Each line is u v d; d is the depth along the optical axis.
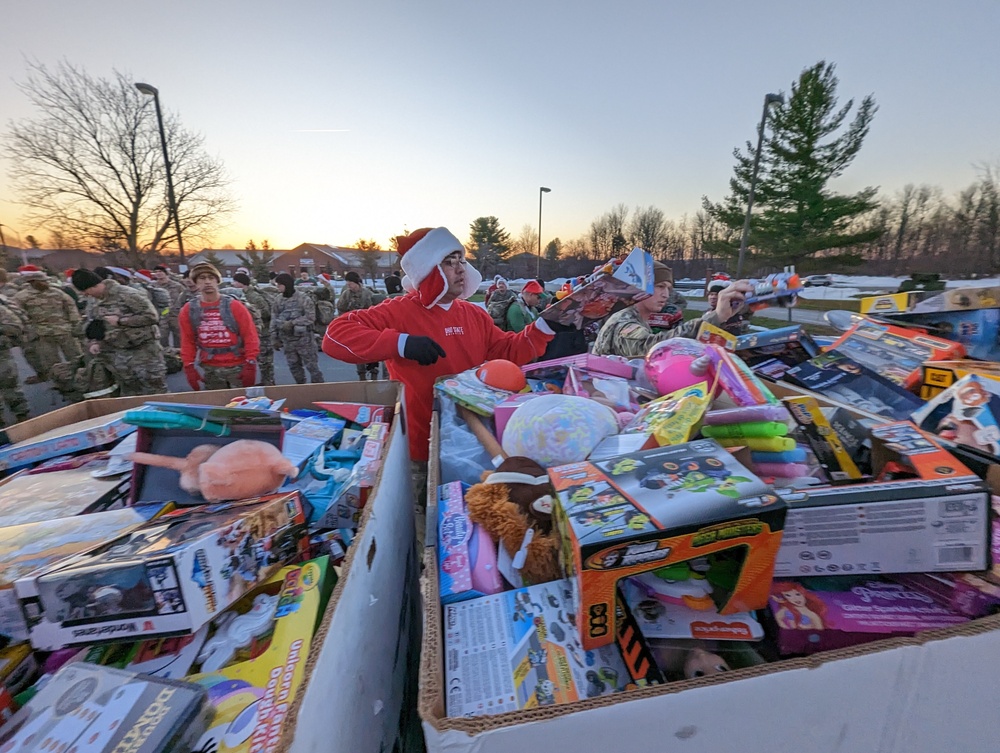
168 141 21.73
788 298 1.68
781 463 0.99
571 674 0.68
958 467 0.84
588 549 0.64
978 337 1.84
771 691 0.57
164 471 1.11
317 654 0.64
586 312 1.91
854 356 1.85
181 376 7.08
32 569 0.81
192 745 0.56
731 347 1.70
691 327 2.03
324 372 7.81
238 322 3.87
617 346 2.07
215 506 0.99
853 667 0.58
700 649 0.71
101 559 0.74
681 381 1.36
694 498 0.70
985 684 0.63
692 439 1.01
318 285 7.65
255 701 0.64
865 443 1.09
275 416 1.21
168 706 0.57
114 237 22.55
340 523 1.15
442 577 0.90
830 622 0.70
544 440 1.08
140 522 0.99
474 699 0.66
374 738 0.85
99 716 0.57
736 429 0.99
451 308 2.10
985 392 1.17
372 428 1.62
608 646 0.72
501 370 1.70
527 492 1.01
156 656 0.75
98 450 1.52
